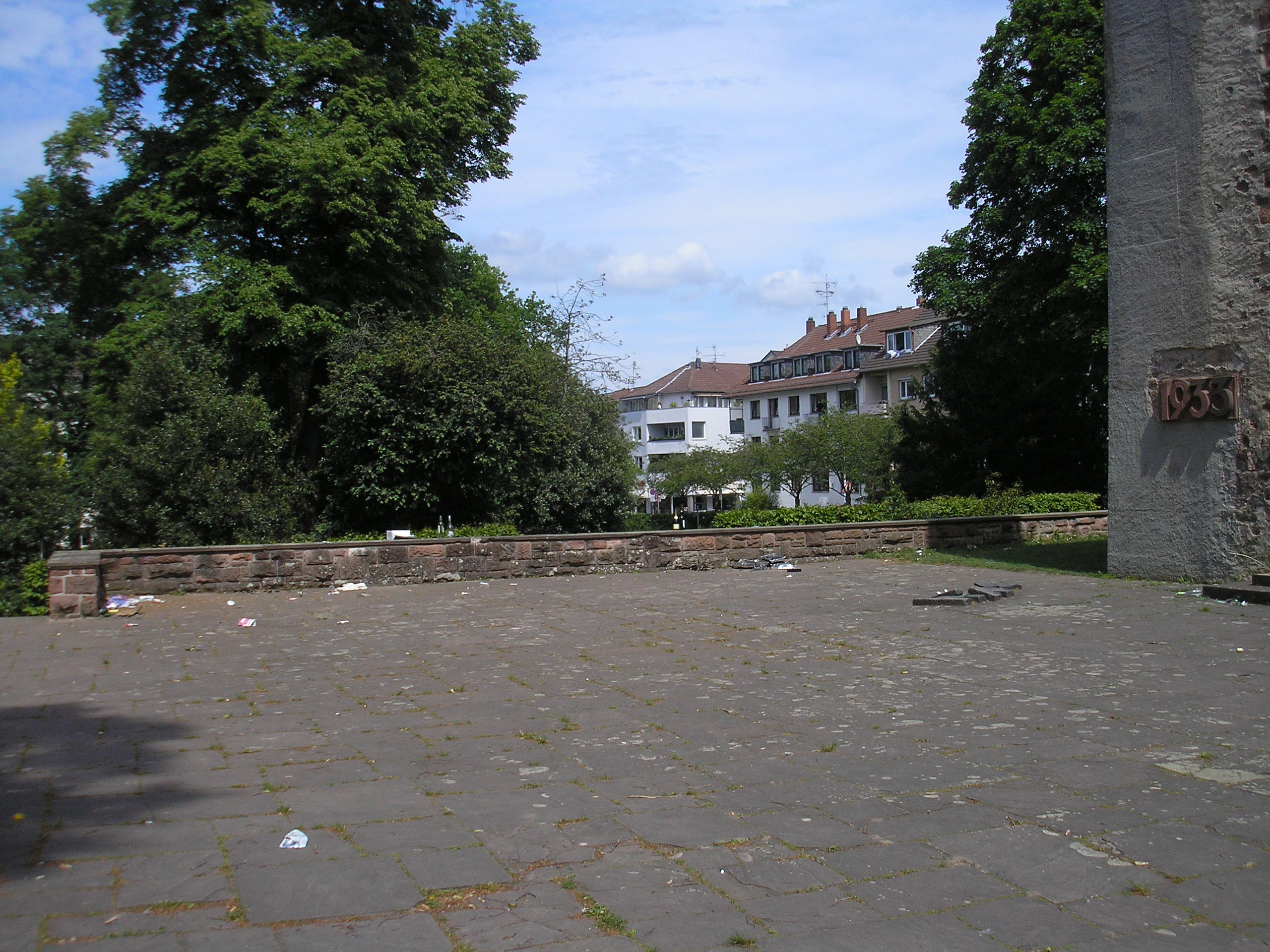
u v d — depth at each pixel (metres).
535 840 4.14
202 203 21.97
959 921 3.39
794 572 14.96
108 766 5.24
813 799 4.62
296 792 4.78
